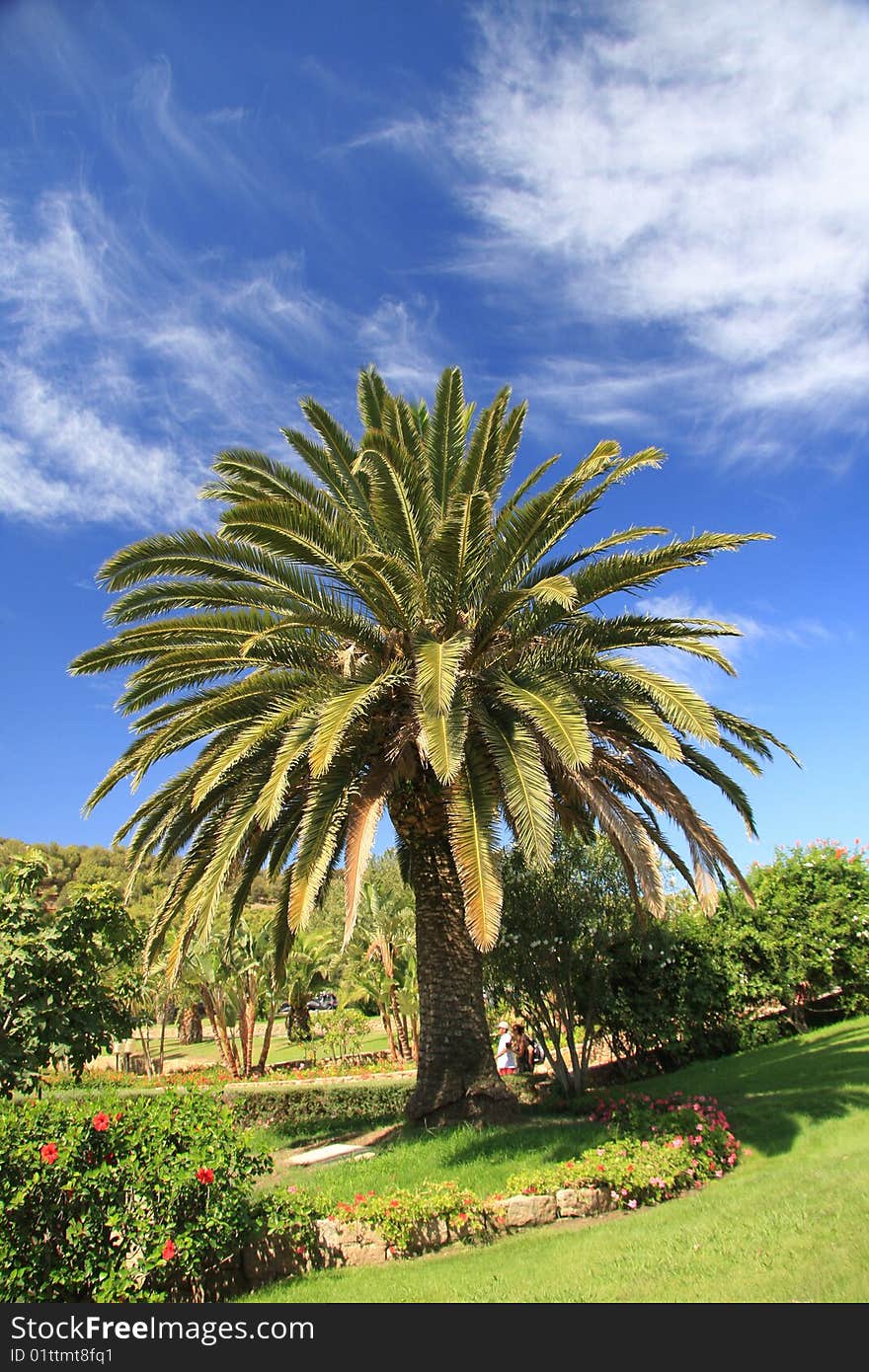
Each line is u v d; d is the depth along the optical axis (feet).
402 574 30.58
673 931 45.50
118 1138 17.75
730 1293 14.11
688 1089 36.55
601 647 32.68
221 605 33.04
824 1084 32.35
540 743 31.63
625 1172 22.25
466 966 34.60
